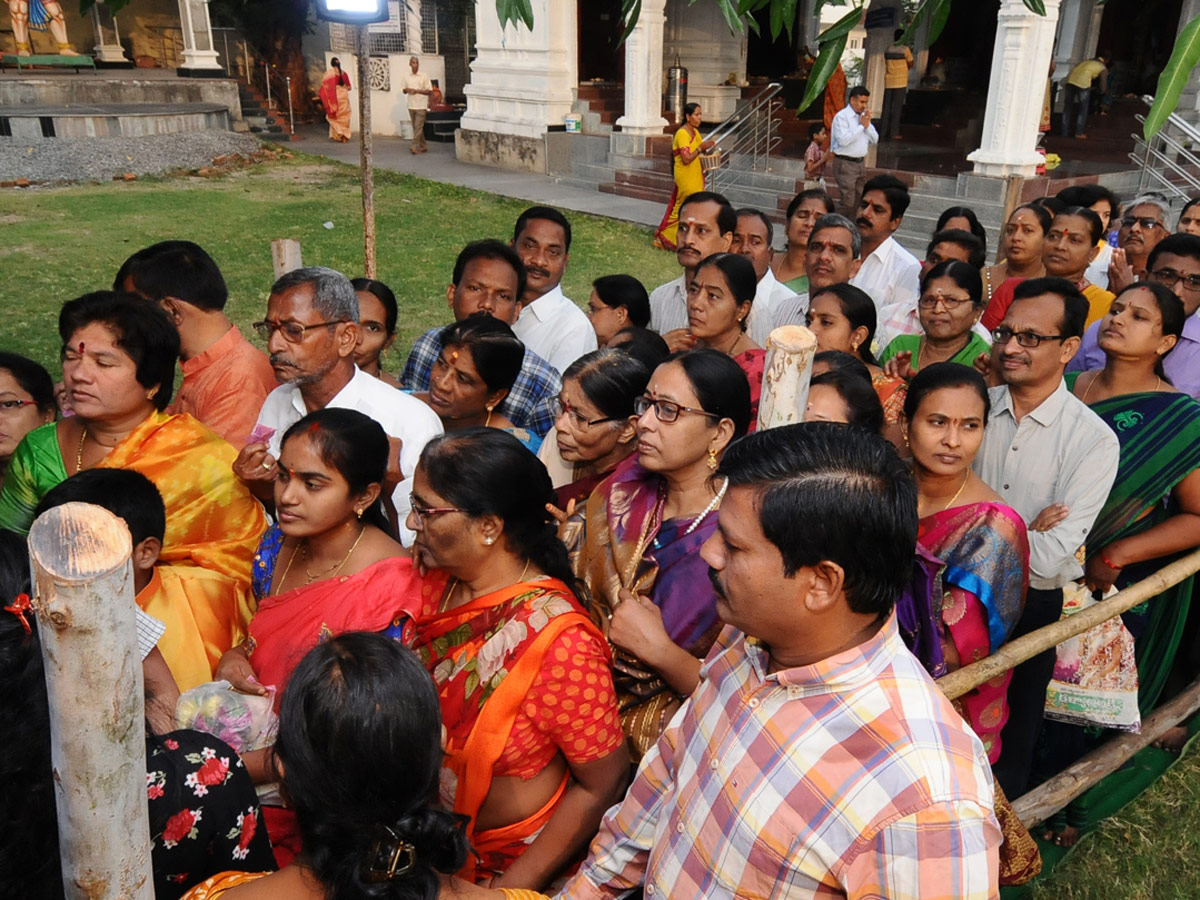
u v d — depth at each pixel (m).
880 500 1.37
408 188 16.17
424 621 2.15
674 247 12.67
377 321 4.00
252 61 23.77
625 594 2.17
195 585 2.69
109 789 1.15
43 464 3.04
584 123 17.86
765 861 1.42
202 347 3.58
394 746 1.32
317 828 1.33
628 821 1.79
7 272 10.18
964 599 2.38
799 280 5.68
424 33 22.80
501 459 2.05
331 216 13.83
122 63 23.55
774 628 1.45
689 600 2.19
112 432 2.96
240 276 10.48
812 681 1.45
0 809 1.35
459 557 2.09
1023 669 2.80
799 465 1.39
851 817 1.35
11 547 1.50
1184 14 16.56
